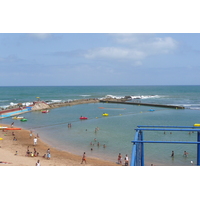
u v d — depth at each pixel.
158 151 32.25
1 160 25.62
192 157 29.86
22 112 74.50
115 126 51.44
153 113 74.00
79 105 101.00
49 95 176.75
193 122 56.38
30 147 34.19
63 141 38.28
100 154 31.30
